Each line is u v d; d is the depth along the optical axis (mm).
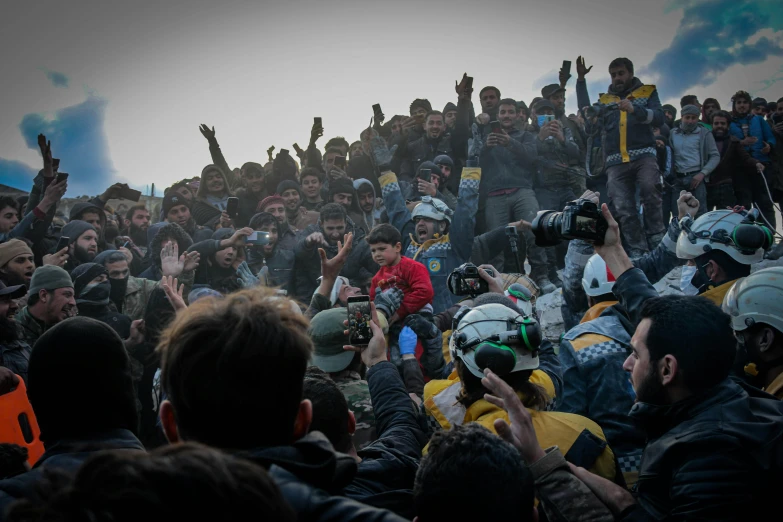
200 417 1087
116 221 8125
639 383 1857
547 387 2434
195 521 617
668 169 7863
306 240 6520
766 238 3111
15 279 5383
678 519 1632
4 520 634
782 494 1590
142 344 5570
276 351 1104
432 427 2428
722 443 1629
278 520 684
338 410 1989
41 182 6508
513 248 5617
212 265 6523
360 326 2502
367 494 1869
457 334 2246
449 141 8234
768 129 8461
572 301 4859
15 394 3135
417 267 4199
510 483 1414
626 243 7219
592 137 7699
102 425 1743
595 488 1832
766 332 2268
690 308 1803
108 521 584
